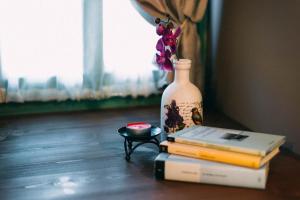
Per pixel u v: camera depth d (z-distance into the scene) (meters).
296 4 1.12
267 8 1.24
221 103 1.57
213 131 1.02
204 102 1.65
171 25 1.13
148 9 1.43
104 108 1.61
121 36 1.55
